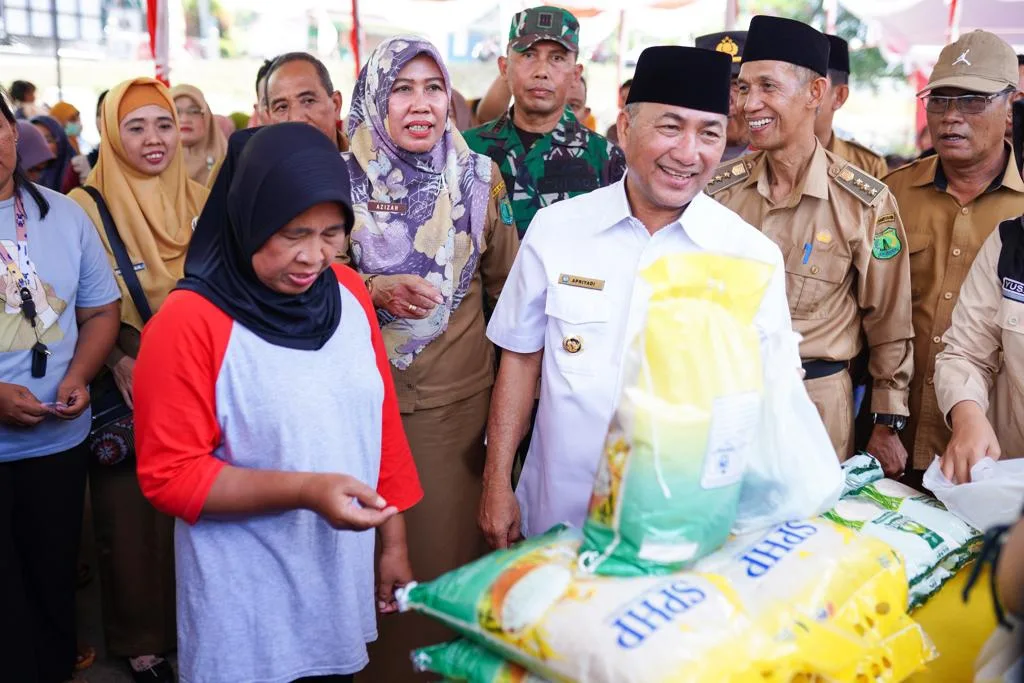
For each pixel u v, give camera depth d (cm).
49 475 254
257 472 156
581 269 193
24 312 246
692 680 118
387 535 191
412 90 238
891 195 250
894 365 254
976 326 220
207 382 157
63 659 272
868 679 133
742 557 141
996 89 249
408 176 245
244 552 164
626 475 133
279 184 148
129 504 283
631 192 194
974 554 170
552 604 131
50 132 496
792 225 252
